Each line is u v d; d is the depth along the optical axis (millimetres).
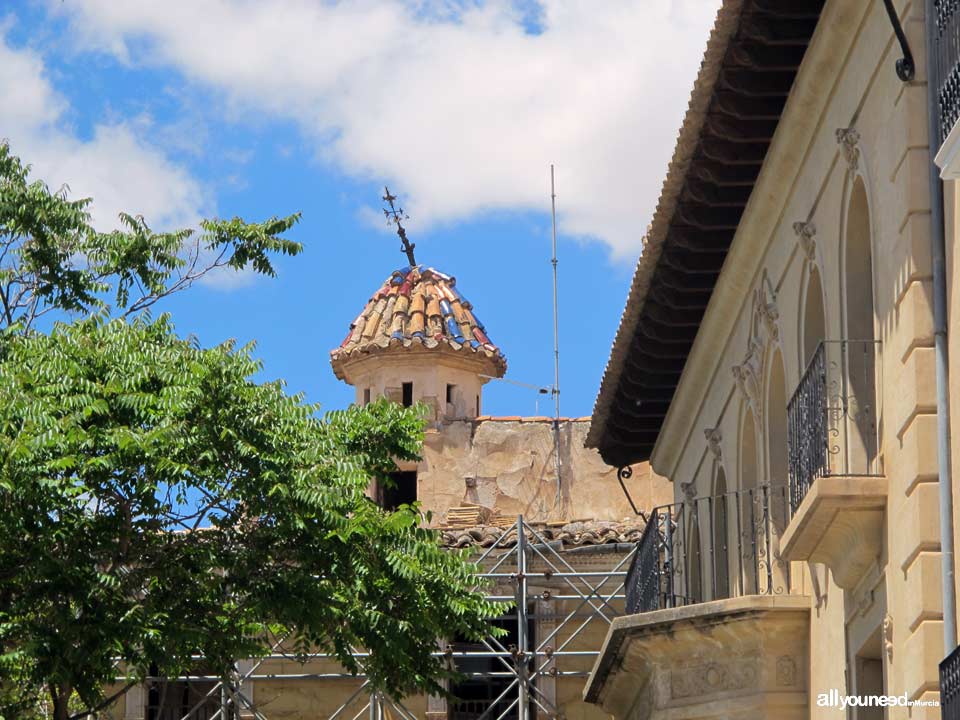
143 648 22750
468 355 40656
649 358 25672
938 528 15055
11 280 25391
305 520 23453
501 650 36562
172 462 22281
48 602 22047
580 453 40375
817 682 19422
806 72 17953
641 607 26219
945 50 14734
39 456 21609
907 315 15414
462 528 36875
